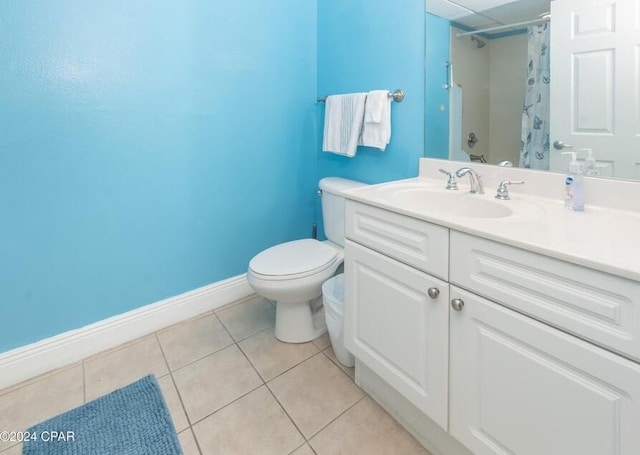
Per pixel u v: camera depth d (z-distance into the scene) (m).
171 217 1.87
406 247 1.15
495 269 0.89
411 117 1.66
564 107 1.17
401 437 1.27
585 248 0.77
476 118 1.42
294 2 2.08
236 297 2.19
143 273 1.83
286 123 2.19
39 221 1.51
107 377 1.57
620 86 1.05
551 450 0.83
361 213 1.32
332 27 2.05
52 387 1.51
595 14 1.08
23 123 1.43
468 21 1.40
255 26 1.96
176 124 1.80
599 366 0.73
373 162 1.90
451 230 0.99
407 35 1.63
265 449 1.22
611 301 0.70
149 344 1.79
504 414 0.92
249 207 2.14
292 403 1.42
